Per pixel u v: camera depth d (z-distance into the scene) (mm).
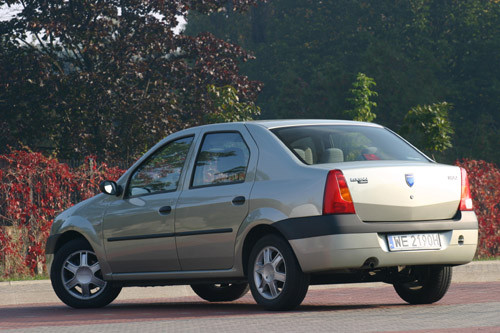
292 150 20000
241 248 20141
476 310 19047
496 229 41750
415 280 21328
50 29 72500
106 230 23266
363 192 19016
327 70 120062
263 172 20078
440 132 45906
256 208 19828
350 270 18906
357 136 21062
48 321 20281
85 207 24172
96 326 17719
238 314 19703
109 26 76500
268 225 19766
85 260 23984
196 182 21547
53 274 24328
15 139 75688
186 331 16203
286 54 138875
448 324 16297
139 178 23078
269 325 16703
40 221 34781
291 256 19188
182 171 22031
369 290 28641
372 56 117250
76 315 21734
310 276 19547
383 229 18984
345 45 132500
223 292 25578
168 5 77125
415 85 114500
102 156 72312
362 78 64000
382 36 130750
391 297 25344
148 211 22281
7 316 22391
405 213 19438
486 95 127938
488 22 133250
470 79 129125
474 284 30109
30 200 34781
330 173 18922
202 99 75062
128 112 73188
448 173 20297
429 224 19625
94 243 23531
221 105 56406
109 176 36438
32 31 74375
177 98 78250
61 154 74500
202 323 17609
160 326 17297
